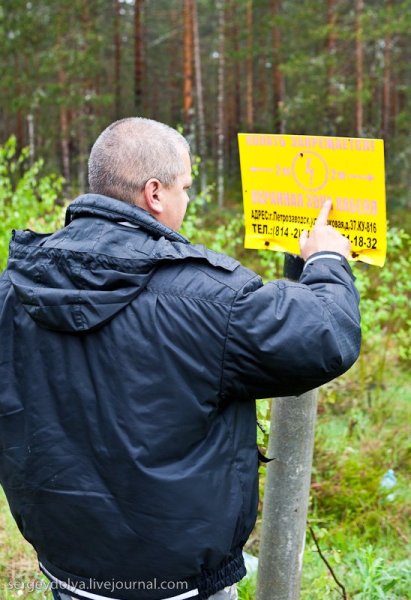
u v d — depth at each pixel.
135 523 1.46
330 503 3.92
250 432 1.58
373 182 1.71
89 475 1.49
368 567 2.98
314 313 1.45
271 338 1.43
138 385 1.44
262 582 2.32
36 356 1.53
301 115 15.70
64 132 18.28
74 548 1.54
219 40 21.45
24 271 1.53
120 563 1.50
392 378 6.30
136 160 1.57
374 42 16.59
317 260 1.66
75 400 1.49
